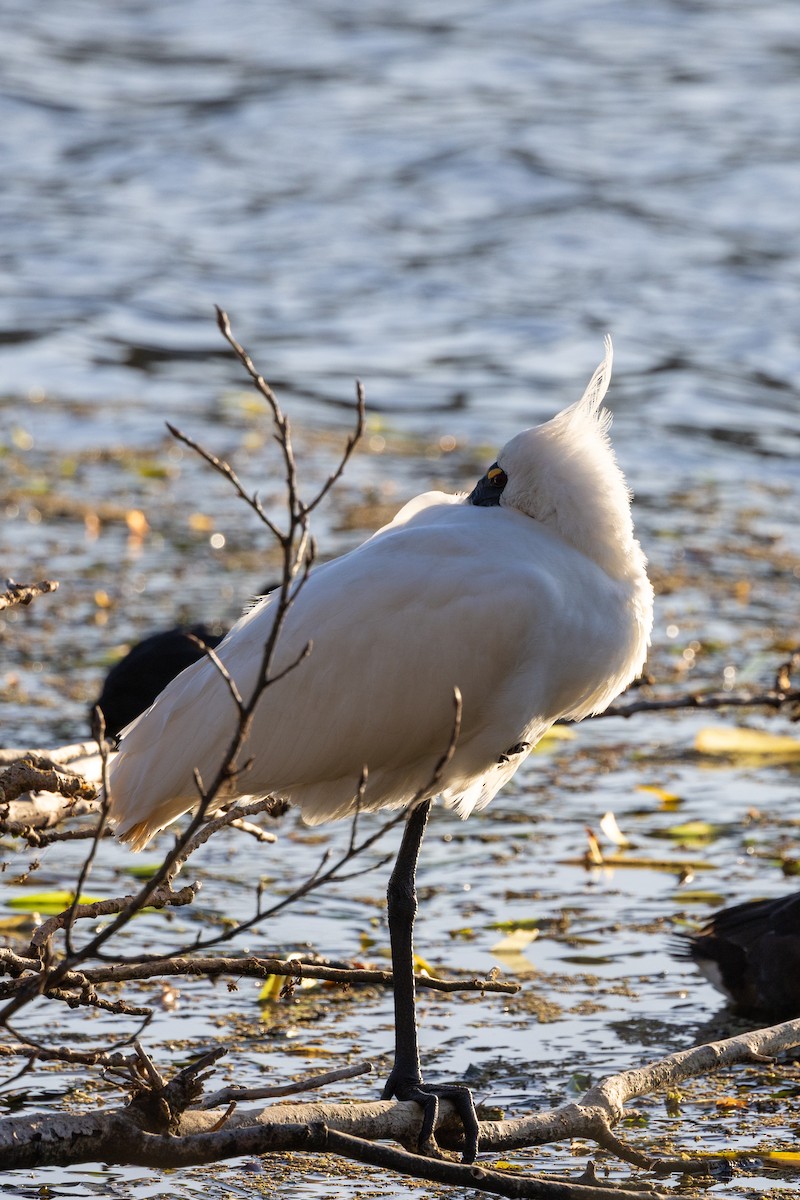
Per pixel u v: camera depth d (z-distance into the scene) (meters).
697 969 9.46
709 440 21.77
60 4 47.59
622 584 8.06
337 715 7.74
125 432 21.84
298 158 34.94
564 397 23.16
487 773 8.38
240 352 5.49
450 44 43.59
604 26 45.38
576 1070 8.32
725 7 47.22
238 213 31.98
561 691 8.02
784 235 30.27
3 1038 8.62
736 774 12.55
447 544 7.89
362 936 9.88
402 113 37.62
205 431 21.92
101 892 10.34
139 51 43.38
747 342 25.38
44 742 12.45
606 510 8.02
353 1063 8.41
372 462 20.81
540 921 10.04
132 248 29.97
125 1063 6.52
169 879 7.12
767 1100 8.16
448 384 23.73
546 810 11.86
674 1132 7.80
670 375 24.02
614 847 11.15
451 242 30.25
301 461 20.75
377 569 7.85
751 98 39.03
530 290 27.78
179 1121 6.50
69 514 18.78
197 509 19.08
